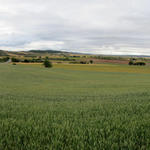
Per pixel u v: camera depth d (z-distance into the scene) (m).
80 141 2.06
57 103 5.88
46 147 1.98
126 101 5.89
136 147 1.98
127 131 2.46
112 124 2.82
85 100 6.95
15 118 3.30
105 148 1.95
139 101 5.71
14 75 45.31
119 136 2.29
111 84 22.42
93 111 4.02
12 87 17.25
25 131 2.44
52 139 2.16
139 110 4.05
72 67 100.88
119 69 89.69
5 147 1.96
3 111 3.99
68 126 2.66
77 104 5.49
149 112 3.83
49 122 2.94
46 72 61.28
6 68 71.81
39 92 11.64
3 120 3.06
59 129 2.51
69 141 2.09
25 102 6.03
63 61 150.12
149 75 57.22
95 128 2.60
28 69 72.75
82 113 3.85
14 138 2.20
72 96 8.74
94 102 5.92
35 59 165.62
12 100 6.52
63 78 42.75
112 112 3.92
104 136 2.29
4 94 9.65
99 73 66.38
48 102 6.29
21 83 26.38
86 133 2.39
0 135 2.28
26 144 2.07
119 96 7.91
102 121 3.05
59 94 10.03
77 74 59.53
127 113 3.73
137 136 2.23
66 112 3.92
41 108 4.53
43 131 2.47
